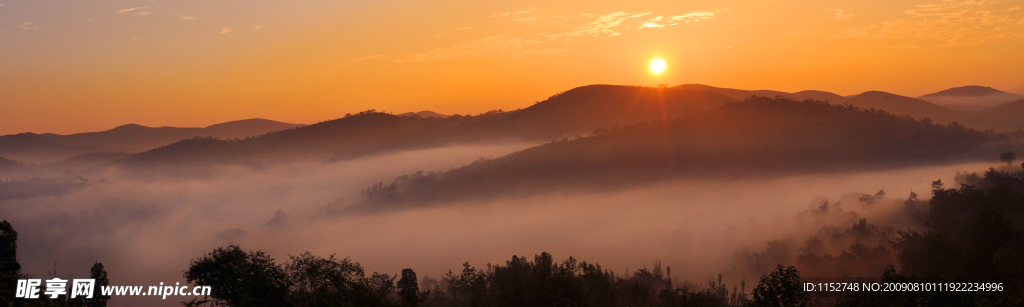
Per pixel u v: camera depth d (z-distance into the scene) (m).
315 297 28.34
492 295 49.19
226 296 28.92
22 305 20.25
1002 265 59.12
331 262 28.89
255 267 29.39
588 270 49.72
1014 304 24.84
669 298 43.62
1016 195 109.25
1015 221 85.75
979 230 68.56
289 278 29.23
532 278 48.41
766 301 22.75
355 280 28.88
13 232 28.83
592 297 46.34
